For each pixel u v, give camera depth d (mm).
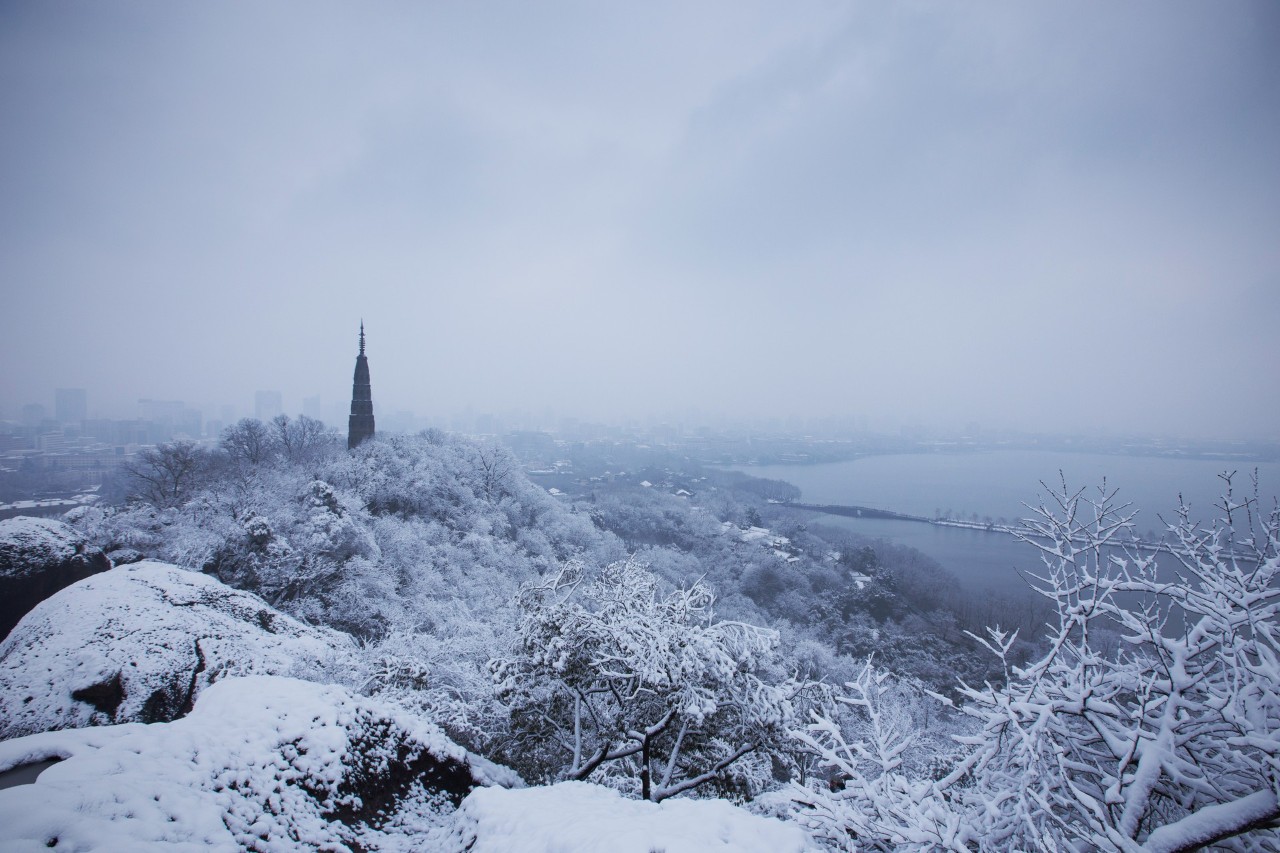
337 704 8797
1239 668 5785
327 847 7004
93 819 5551
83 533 31281
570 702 12352
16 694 13930
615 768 11844
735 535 92812
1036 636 48219
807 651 39250
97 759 6406
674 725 11406
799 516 121500
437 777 9164
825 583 71125
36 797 5562
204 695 8406
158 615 17250
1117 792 5602
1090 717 6121
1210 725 5844
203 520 34938
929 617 57812
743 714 10883
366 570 33125
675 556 72875
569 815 6586
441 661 16438
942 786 6297
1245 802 4918
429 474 56219
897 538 103312
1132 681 6328
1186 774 5645
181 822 6012
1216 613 5930
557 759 12453
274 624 21422
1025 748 6000
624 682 11602
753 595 67188
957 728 18672
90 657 14852
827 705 11977
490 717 13516
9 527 25359
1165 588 6250
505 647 13867
